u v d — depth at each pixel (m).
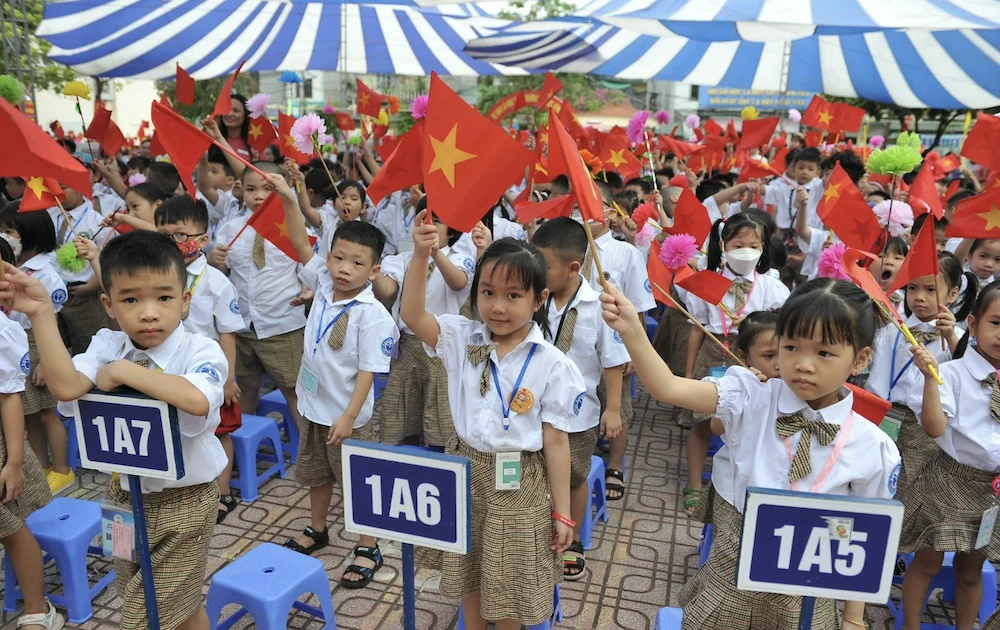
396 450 1.79
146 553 2.16
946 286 3.20
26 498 2.80
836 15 5.51
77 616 2.97
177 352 2.32
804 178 7.18
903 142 3.94
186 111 13.65
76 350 4.82
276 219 3.72
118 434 2.05
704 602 2.05
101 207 6.56
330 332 3.32
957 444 2.70
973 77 9.02
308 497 4.11
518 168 1.99
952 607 3.30
